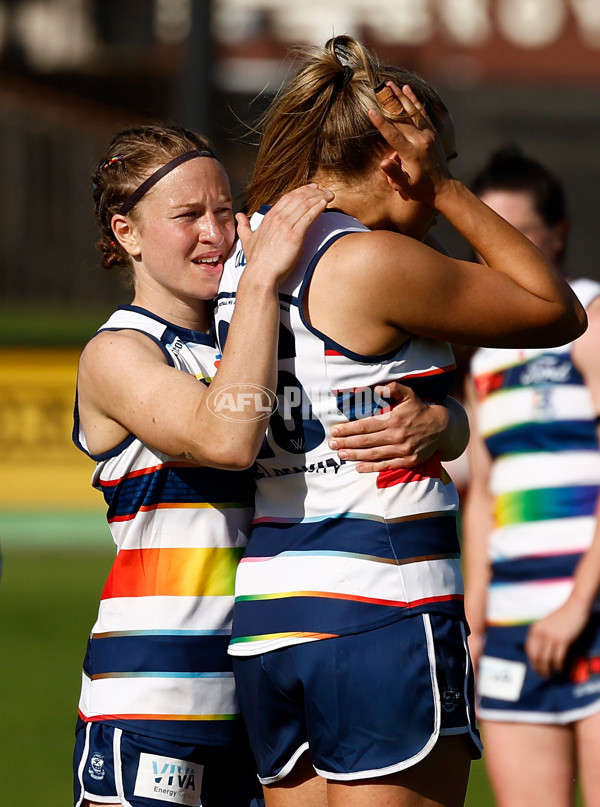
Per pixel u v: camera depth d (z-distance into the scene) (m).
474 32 84.88
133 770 8.48
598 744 11.48
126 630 8.62
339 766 7.55
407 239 7.58
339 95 8.08
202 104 45.16
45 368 41.75
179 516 8.59
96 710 8.66
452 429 8.03
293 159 8.26
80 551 33.88
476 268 7.68
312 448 7.79
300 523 7.82
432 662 7.53
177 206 8.69
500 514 12.44
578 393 12.16
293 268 7.68
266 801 8.29
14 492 41.62
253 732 8.18
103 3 80.56
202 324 9.12
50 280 74.62
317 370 7.68
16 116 73.00
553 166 77.88
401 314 7.49
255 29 80.69
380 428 7.68
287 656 7.67
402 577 7.60
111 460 8.73
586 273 75.75
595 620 11.58
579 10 87.31
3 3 79.00
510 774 11.81
